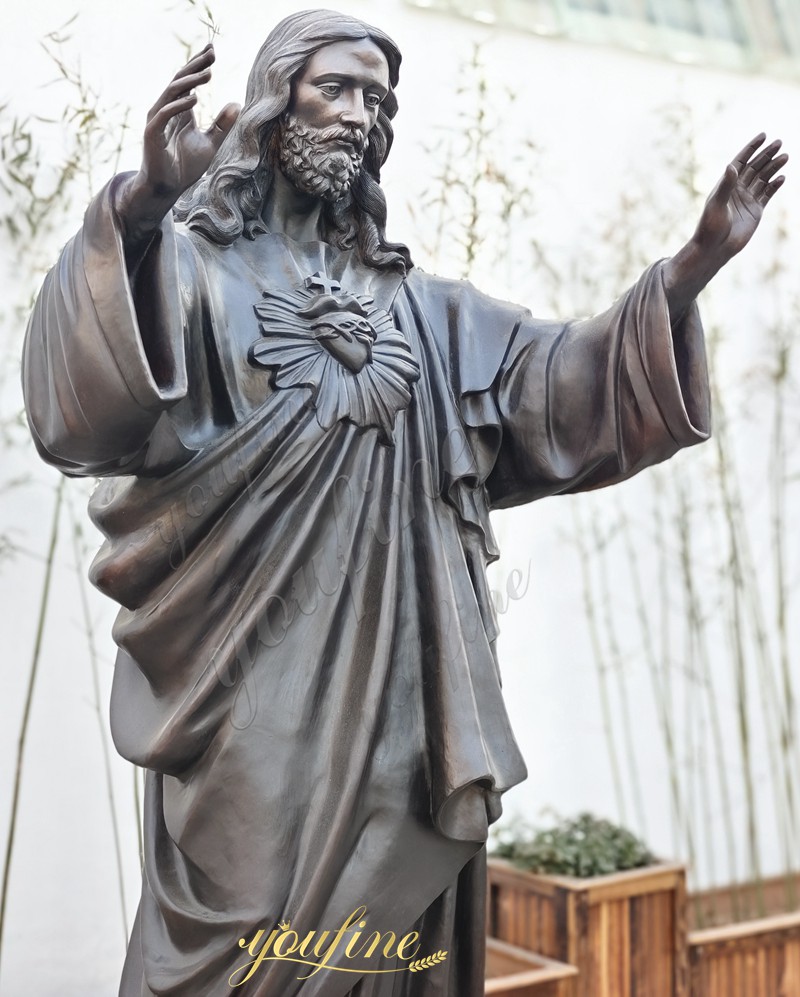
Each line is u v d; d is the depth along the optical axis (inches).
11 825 118.0
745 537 165.9
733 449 167.0
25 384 65.4
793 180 170.2
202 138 60.5
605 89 155.2
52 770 124.5
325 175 73.2
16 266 120.6
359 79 72.7
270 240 74.0
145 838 74.9
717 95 164.4
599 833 134.3
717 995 132.3
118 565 68.1
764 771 167.8
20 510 123.4
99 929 125.9
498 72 145.6
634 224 155.6
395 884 70.7
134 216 61.1
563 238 151.2
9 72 115.1
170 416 67.5
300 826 68.4
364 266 77.0
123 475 67.7
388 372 72.0
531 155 147.7
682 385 75.3
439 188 132.3
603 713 155.9
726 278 167.0
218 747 68.4
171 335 62.1
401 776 70.6
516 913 128.5
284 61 72.3
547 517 154.7
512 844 135.7
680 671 162.4
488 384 76.2
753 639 167.8
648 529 161.3
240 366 69.8
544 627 154.0
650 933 127.9
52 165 118.0
